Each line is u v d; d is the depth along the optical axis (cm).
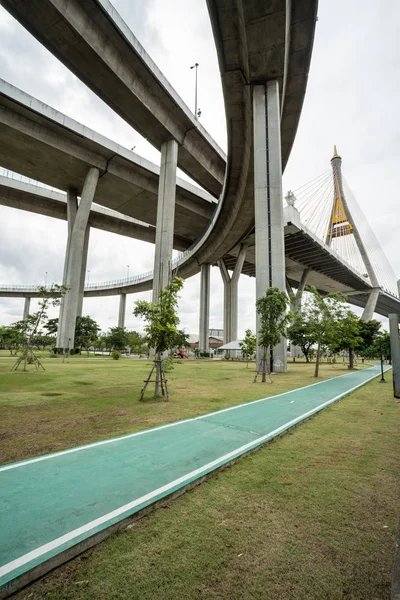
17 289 7850
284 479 388
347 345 2553
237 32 1992
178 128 3362
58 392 1062
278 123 2252
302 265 5291
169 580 220
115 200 4384
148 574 226
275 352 2094
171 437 553
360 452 490
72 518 287
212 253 4928
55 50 2520
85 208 3688
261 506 321
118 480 371
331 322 1905
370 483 376
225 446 502
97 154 3616
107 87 2814
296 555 245
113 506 309
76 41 2436
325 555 245
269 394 1083
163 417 712
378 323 2970
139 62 2719
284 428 618
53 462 430
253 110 2339
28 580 218
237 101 2516
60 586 217
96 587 215
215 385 1340
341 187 6003
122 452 471
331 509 315
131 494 335
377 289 6116
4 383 1265
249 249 5016
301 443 539
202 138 3578
